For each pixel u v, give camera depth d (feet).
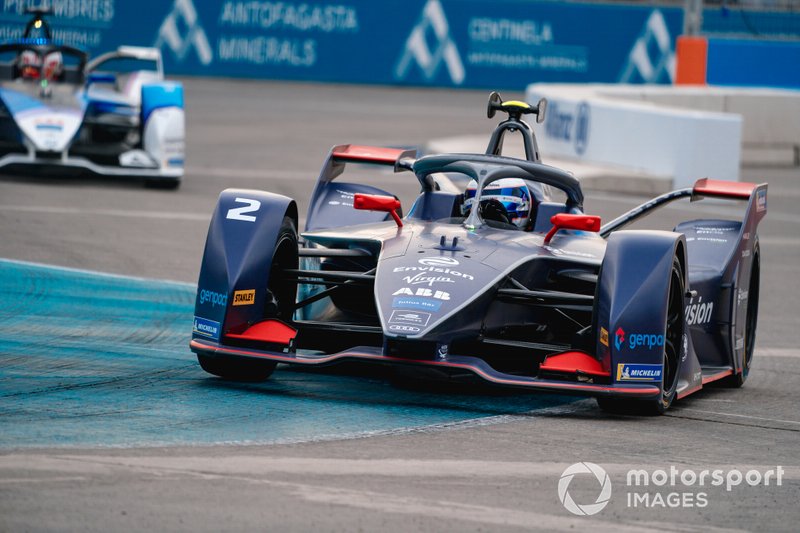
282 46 368.07
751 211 90.79
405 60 375.86
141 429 61.11
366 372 80.12
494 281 71.00
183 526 46.91
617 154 220.43
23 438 58.03
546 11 377.30
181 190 172.65
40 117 164.55
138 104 175.63
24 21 321.93
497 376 68.59
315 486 53.01
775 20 394.32
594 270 76.23
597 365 70.03
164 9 352.28
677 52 307.99
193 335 72.43
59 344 84.12
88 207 151.43
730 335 86.69
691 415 74.59
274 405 68.33
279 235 74.02
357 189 94.63
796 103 274.98
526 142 91.04
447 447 61.26
